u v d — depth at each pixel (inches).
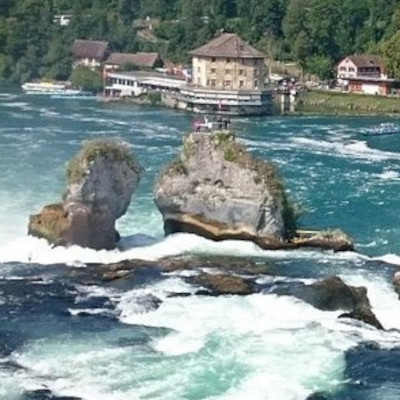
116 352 2647.6
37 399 2372.0
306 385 2474.2
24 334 2768.2
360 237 4094.5
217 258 3548.2
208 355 2628.0
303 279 3289.9
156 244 3727.9
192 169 3789.4
